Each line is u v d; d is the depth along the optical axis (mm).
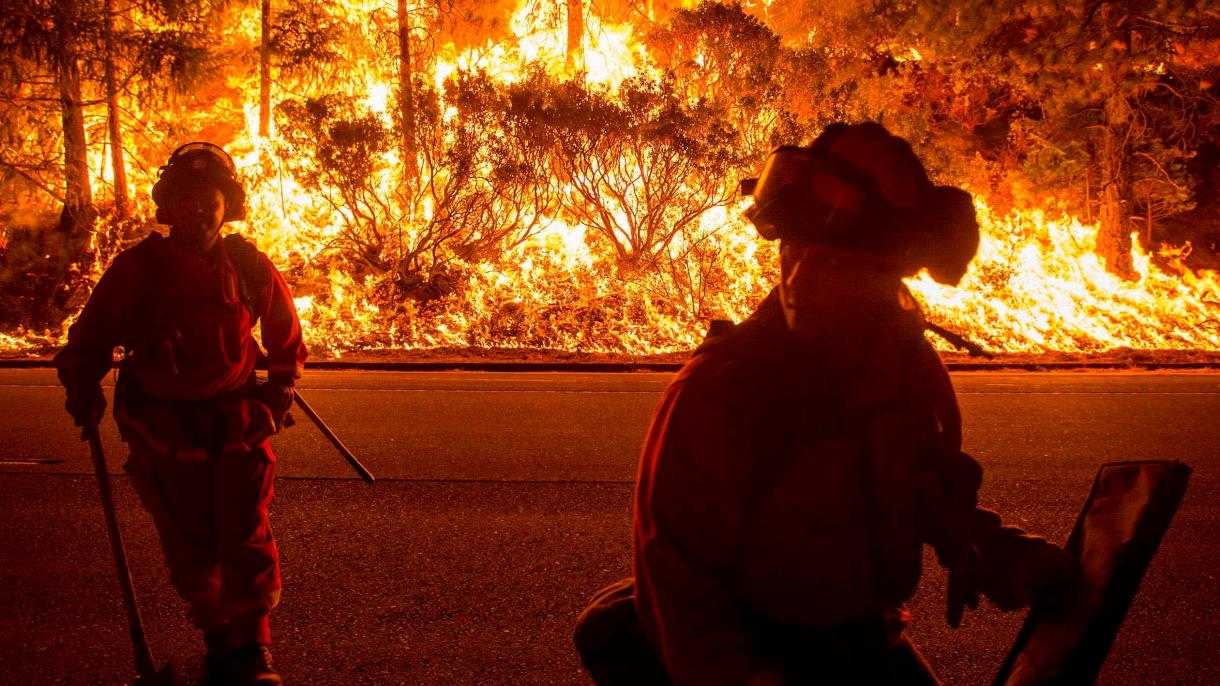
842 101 14812
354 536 5277
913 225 1509
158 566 4793
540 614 4238
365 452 7219
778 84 14500
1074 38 14602
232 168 3389
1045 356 12859
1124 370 12234
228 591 3371
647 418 8625
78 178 16234
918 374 1529
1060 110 15680
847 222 1486
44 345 13422
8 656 3795
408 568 4789
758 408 1471
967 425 8359
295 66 16219
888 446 1477
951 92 16906
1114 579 1454
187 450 3285
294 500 5945
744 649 1441
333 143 14312
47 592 4445
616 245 14938
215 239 3334
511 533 5340
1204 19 14750
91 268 15648
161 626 4086
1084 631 1459
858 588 1518
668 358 12625
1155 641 3986
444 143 14844
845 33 16016
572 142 14359
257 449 3412
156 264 3266
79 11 15039
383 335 13555
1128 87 15016
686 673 1460
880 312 1500
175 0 15352
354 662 3764
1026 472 6734
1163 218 17875
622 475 6590
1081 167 15594
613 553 5027
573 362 12250
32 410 8852
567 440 7668
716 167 13977
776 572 1502
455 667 3723
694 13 14805
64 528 5375
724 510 1481
